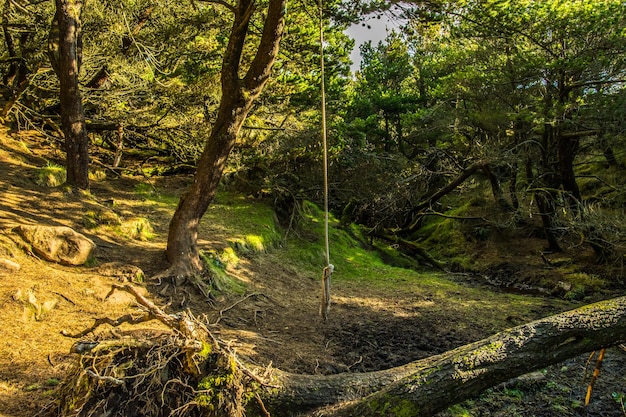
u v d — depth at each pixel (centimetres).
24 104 1229
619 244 1300
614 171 1622
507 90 1438
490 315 939
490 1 1098
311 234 1421
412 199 1838
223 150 762
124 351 365
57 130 1188
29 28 1127
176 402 352
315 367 579
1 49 1283
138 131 1328
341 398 414
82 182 900
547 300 1131
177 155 1342
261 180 1351
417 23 851
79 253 668
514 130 1522
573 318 388
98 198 1002
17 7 1004
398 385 373
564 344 386
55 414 346
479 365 370
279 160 1365
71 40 842
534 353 378
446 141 1959
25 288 541
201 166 770
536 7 1182
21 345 454
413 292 1114
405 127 2177
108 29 1142
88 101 1211
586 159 1808
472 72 1470
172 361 366
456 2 818
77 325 521
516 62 1345
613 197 1481
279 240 1242
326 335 729
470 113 1567
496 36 1265
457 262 1655
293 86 1195
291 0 1066
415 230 2089
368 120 2030
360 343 712
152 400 348
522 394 575
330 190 1630
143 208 1047
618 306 388
